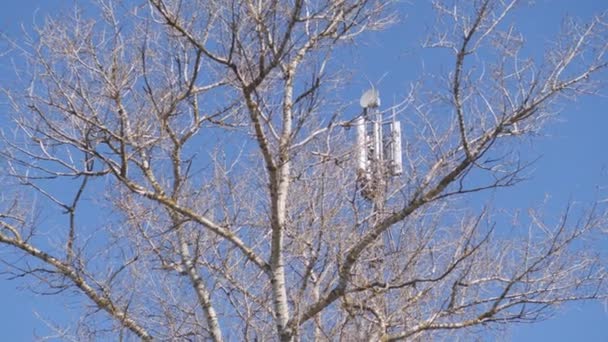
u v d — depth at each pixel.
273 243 14.80
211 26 14.39
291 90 15.28
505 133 13.80
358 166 15.98
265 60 14.20
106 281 15.80
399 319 15.49
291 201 15.88
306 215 15.80
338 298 14.80
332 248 15.27
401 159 15.72
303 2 13.84
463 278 15.09
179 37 14.95
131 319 15.84
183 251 16.23
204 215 15.94
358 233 15.41
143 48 14.71
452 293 14.88
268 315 15.94
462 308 14.81
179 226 15.65
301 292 14.59
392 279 15.31
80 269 15.77
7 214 15.73
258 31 14.03
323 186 15.49
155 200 15.01
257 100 14.17
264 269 14.91
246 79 14.44
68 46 15.36
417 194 14.15
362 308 15.20
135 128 15.36
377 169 15.84
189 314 16.14
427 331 15.88
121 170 14.83
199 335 16.00
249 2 14.04
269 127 14.80
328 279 16.11
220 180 16.22
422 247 15.43
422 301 15.73
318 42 15.49
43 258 15.73
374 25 15.49
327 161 15.95
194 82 14.44
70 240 15.91
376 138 15.99
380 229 14.27
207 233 16.25
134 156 15.31
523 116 13.65
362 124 15.84
